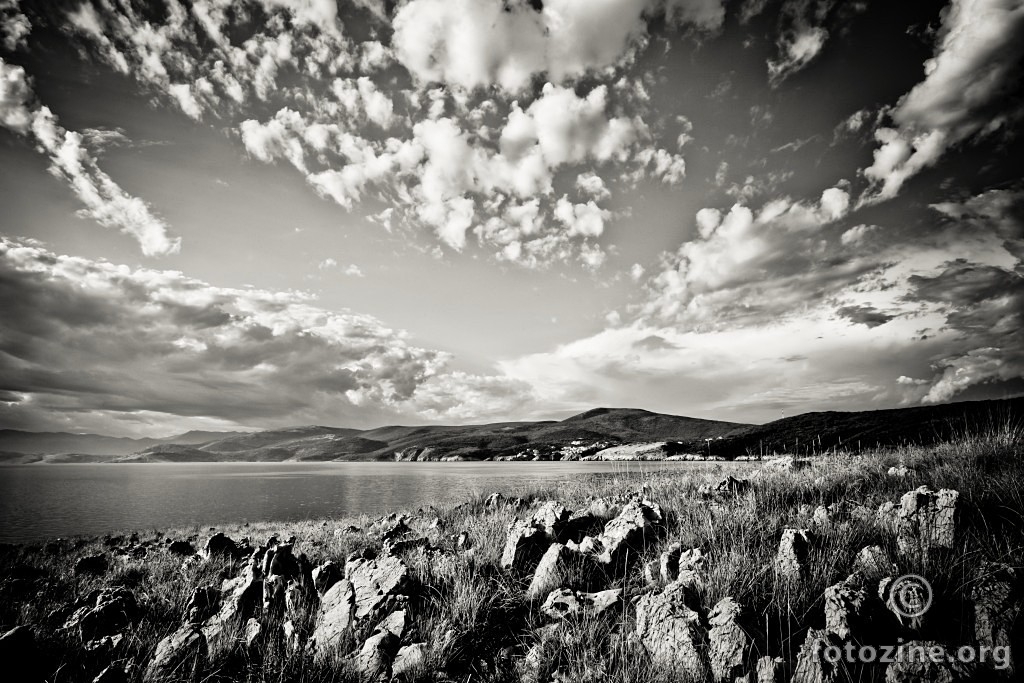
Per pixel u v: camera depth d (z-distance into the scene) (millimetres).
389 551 7020
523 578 5395
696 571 4293
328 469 177375
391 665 3992
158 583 8711
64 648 4750
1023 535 4152
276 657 4418
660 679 3240
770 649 3205
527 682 3496
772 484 7539
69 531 29219
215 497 58281
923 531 4344
